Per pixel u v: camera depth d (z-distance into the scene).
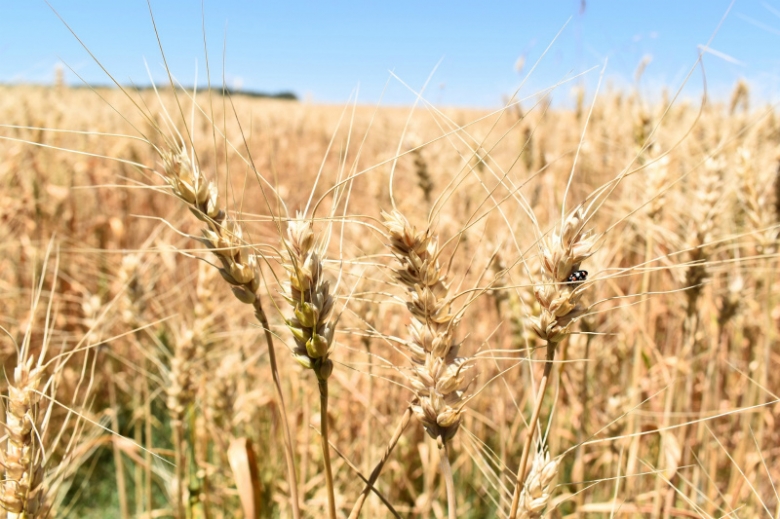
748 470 0.53
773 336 0.67
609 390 0.66
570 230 0.29
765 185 0.62
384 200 0.85
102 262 0.83
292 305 0.29
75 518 0.69
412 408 0.29
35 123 1.05
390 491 0.63
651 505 0.51
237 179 1.21
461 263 0.66
